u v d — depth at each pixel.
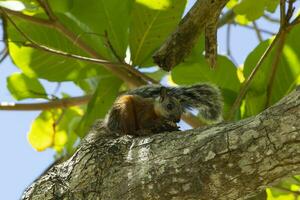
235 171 6.41
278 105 6.36
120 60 9.70
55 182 7.74
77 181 7.57
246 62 9.58
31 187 7.89
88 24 9.94
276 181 6.32
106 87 10.27
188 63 9.79
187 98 10.15
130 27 9.97
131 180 7.08
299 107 6.14
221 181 6.50
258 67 8.82
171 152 6.92
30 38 10.13
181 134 7.09
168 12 9.88
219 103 9.82
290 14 8.54
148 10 9.87
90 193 7.40
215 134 6.69
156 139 7.26
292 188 10.53
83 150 7.83
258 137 6.29
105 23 9.91
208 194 6.60
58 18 9.98
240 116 9.73
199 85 9.95
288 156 6.10
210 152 6.57
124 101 9.68
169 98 10.08
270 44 8.87
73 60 10.26
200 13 7.55
